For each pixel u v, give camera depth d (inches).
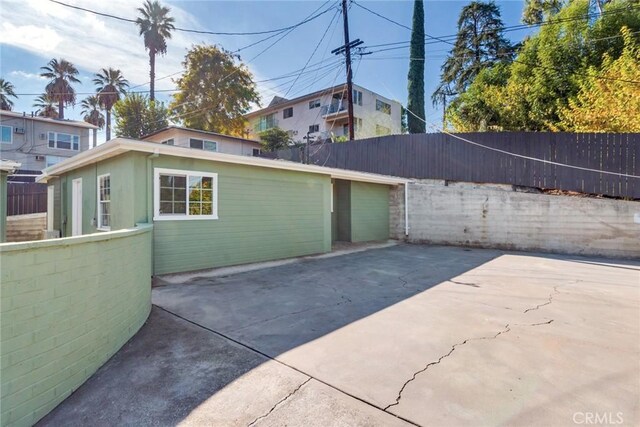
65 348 86.1
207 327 136.9
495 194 403.2
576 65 467.5
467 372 98.1
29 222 469.4
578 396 85.2
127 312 122.0
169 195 245.4
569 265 288.8
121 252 117.2
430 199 452.1
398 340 122.5
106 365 103.8
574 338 124.1
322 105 943.7
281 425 75.2
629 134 343.3
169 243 244.4
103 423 77.0
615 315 151.9
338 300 177.6
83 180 315.0
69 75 1159.6
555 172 380.8
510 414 77.9
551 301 175.3
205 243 264.7
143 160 230.7
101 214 280.2
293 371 99.6
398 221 489.1
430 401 83.4
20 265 73.7
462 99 614.2
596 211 346.6
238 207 287.1
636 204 328.8
